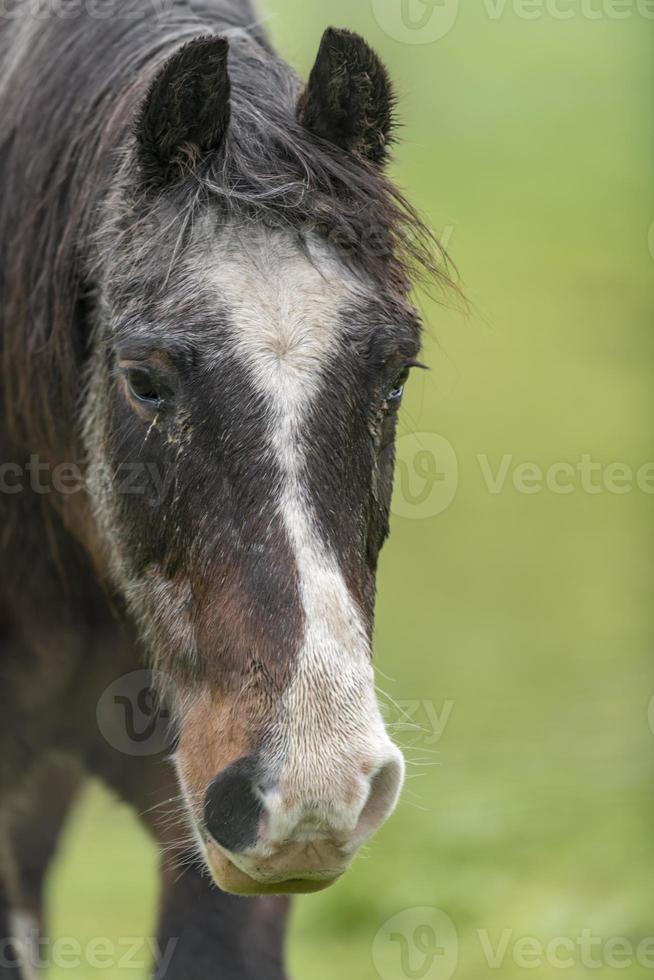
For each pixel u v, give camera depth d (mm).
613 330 30953
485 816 13070
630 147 42688
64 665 7906
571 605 19781
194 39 6109
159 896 7480
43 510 7707
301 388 5750
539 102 48312
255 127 6324
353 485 5801
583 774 13875
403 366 6180
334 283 6000
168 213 6207
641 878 11531
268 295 5910
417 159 40906
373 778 5422
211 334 5844
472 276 34219
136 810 7824
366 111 6441
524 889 11641
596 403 26938
